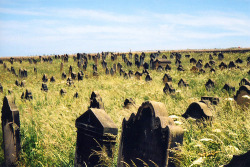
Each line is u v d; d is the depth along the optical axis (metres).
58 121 6.86
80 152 5.00
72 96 12.55
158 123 4.05
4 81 23.47
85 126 4.79
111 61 38.53
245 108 7.52
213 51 44.16
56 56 49.12
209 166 4.02
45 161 5.32
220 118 6.57
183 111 7.91
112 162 4.55
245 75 16.66
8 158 5.58
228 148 4.38
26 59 47.84
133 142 4.55
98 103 6.77
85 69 29.14
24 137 6.27
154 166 4.13
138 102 9.84
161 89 13.03
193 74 19.12
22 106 10.34
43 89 15.58
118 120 7.01
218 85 13.41
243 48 44.81
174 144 3.94
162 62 26.50
